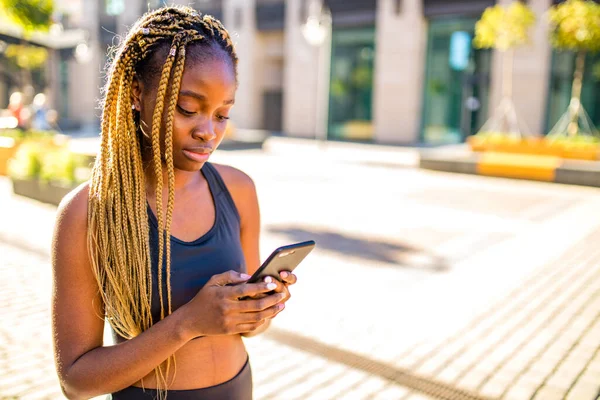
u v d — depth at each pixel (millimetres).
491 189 11953
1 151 11562
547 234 7855
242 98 27688
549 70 19609
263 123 28266
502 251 6867
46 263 5625
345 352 3947
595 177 12469
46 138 12578
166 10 1155
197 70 1075
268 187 11250
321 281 5512
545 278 5824
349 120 24547
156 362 1090
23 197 9008
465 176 13930
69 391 1127
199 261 1251
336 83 24766
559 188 12391
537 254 6773
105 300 1166
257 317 1077
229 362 1312
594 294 5348
